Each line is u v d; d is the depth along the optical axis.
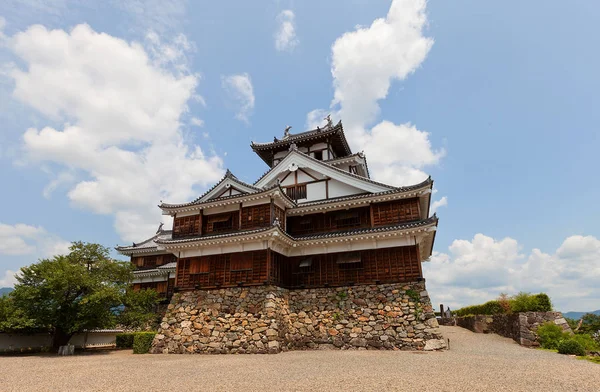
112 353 23.92
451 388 9.85
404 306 21.45
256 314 21.30
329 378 11.52
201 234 25.44
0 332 24.59
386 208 24.59
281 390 9.85
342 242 24.14
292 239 23.92
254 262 22.67
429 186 23.11
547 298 24.64
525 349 20.78
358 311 22.38
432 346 19.91
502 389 9.72
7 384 11.91
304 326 23.11
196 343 21.97
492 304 31.20
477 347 21.61
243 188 26.25
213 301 22.88
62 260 25.48
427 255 30.28
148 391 10.20
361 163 32.66
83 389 10.77
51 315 24.16
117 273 28.03
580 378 11.25
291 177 29.94
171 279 38.56
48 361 18.94
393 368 13.50
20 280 25.03
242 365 15.18
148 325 35.19
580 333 24.31
